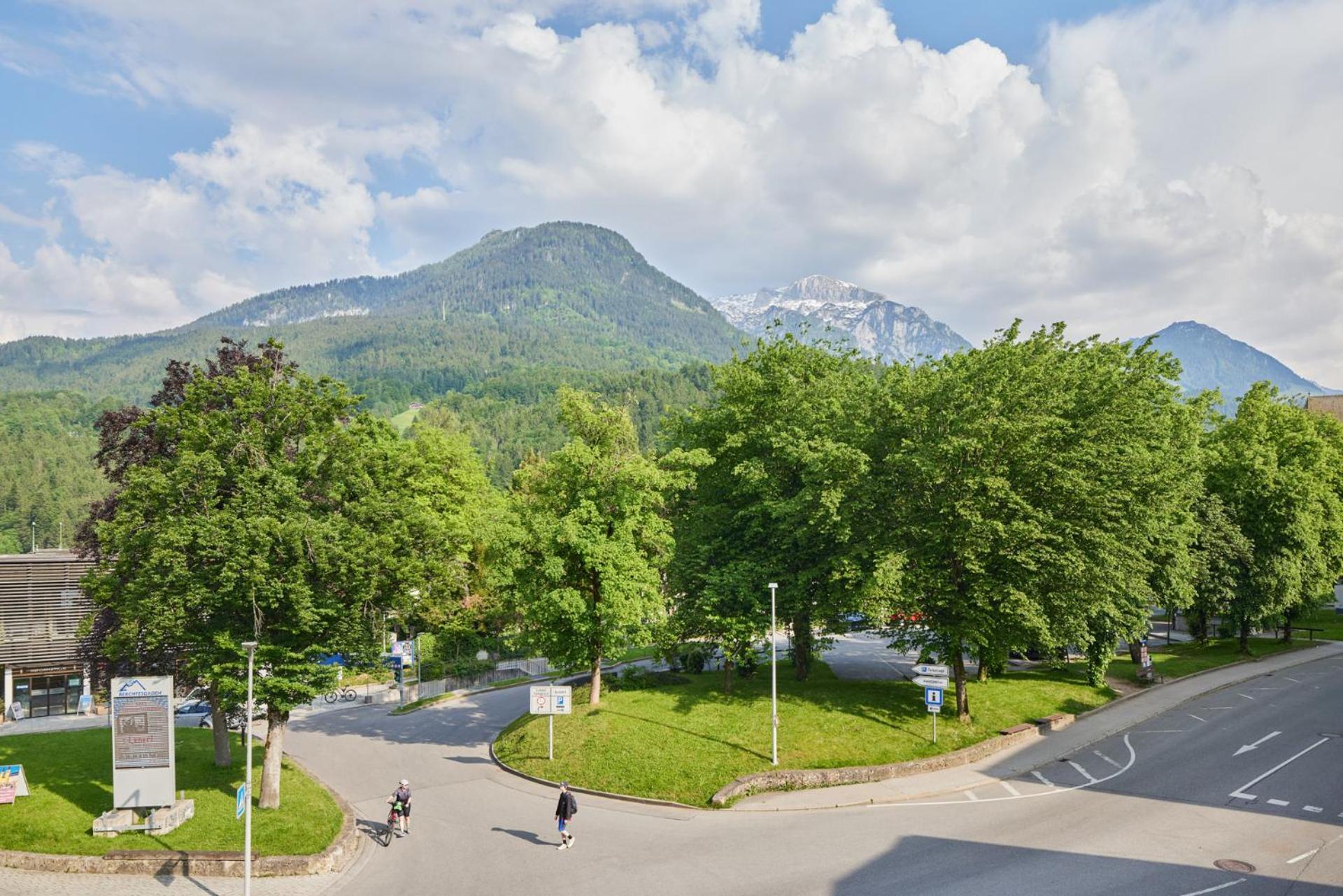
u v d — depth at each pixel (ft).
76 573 172.65
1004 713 126.31
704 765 105.70
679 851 82.12
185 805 90.89
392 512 99.55
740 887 72.54
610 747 113.19
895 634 126.31
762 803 95.86
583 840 86.94
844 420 129.29
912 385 124.57
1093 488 109.60
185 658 96.22
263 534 85.76
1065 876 72.28
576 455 123.34
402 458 106.63
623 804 99.35
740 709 124.77
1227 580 164.55
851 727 116.37
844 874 74.49
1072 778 100.99
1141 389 123.95
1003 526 105.70
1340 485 213.05
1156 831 82.33
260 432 96.99
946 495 113.29
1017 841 81.05
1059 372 118.21
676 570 138.62
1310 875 71.31
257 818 91.50
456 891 74.59
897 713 123.54
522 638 136.56
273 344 108.27
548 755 115.85
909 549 115.65
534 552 130.00
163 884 77.00
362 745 140.05
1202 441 184.14
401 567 96.37
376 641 105.09
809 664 162.30
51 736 133.59
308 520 90.12
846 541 118.52
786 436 128.06
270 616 94.53
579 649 127.75
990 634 114.93
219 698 99.71
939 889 70.38
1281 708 132.36
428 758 129.59
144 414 105.50
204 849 82.64
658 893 71.92
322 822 91.40
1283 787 94.58
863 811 92.58
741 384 143.64
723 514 142.10
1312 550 176.45
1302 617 206.59
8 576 166.71
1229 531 166.61
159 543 85.05
